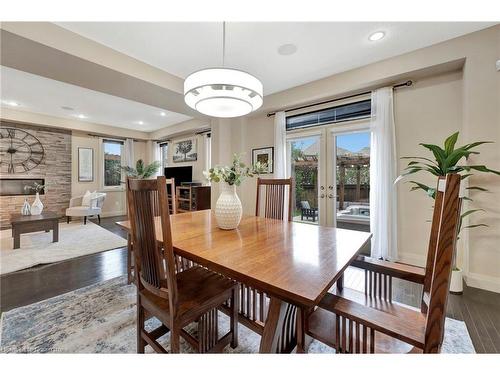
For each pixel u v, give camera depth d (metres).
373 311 0.89
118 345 1.51
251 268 0.99
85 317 1.82
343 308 0.91
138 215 1.22
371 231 2.97
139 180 1.16
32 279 2.50
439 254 0.74
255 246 1.29
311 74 3.12
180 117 5.37
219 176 1.61
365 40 2.37
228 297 1.36
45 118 5.19
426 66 2.48
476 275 2.25
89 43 2.35
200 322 1.30
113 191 6.68
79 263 2.96
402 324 0.83
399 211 2.88
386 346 0.97
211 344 1.35
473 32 2.23
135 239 1.29
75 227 4.97
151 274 1.21
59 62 2.38
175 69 2.99
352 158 3.37
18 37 1.97
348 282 2.43
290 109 3.88
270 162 4.16
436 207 1.11
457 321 1.73
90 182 6.24
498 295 2.10
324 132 3.60
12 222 3.40
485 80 2.19
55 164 5.68
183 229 1.67
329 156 3.56
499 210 2.15
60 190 5.76
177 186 5.63
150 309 1.27
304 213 3.87
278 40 2.37
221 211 1.63
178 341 1.12
